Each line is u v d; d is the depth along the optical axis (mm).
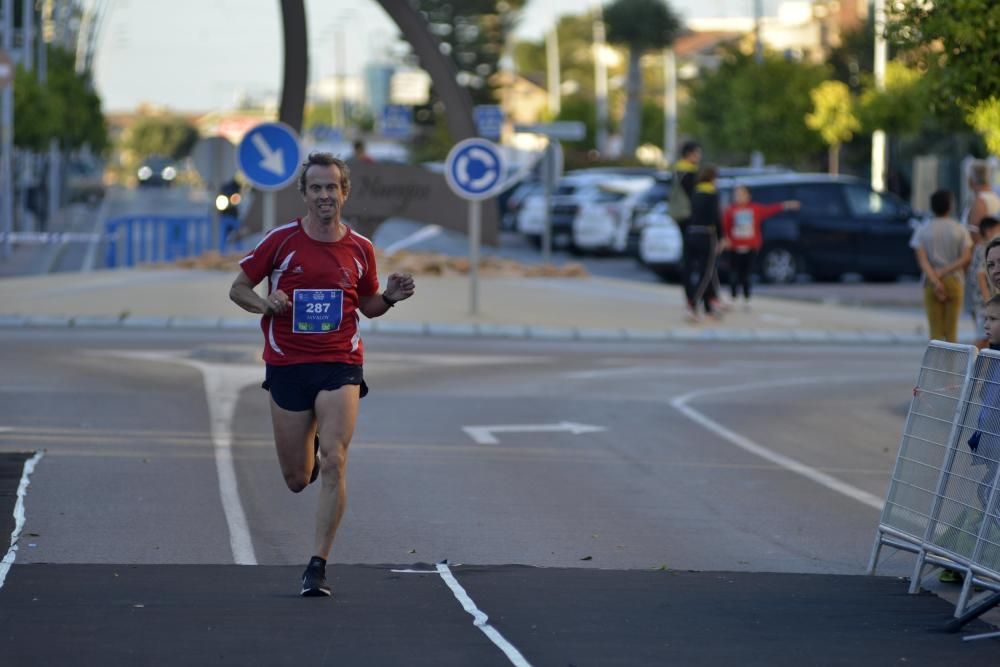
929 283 40688
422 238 123000
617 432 35188
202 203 191750
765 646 16766
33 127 118000
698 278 59906
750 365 49594
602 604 18703
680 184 59750
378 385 41938
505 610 18141
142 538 23297
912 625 18375
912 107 108188
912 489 21219
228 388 39906
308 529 24281
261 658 15461
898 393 43656
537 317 59438
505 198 130250
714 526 25562
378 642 16250
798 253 83562
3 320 55219
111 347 48406
